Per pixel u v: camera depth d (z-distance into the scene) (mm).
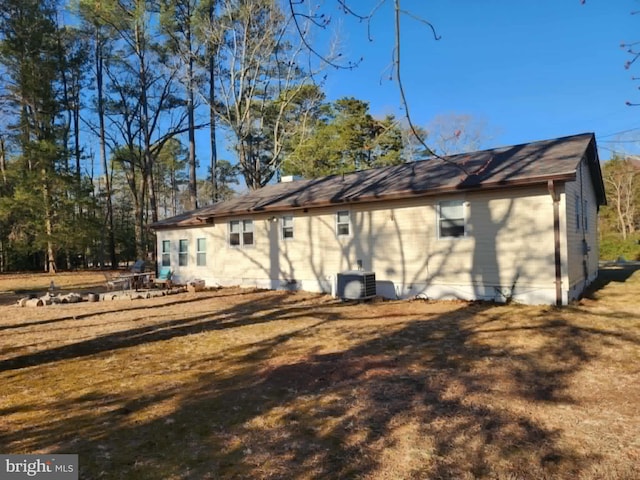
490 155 12055
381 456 3191
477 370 5246
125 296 13641
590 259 13672
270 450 3334
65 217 22703
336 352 6340
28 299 12719
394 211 11797
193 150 27484
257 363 5875
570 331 7012
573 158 9531
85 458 3256
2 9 21500
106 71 28281
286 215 14328
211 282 16531
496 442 3363
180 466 3109
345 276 11602
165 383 5117
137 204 30219
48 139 22547
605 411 3924
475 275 10398
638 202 37844
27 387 5070
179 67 24922
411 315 9156
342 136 25734
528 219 9641
